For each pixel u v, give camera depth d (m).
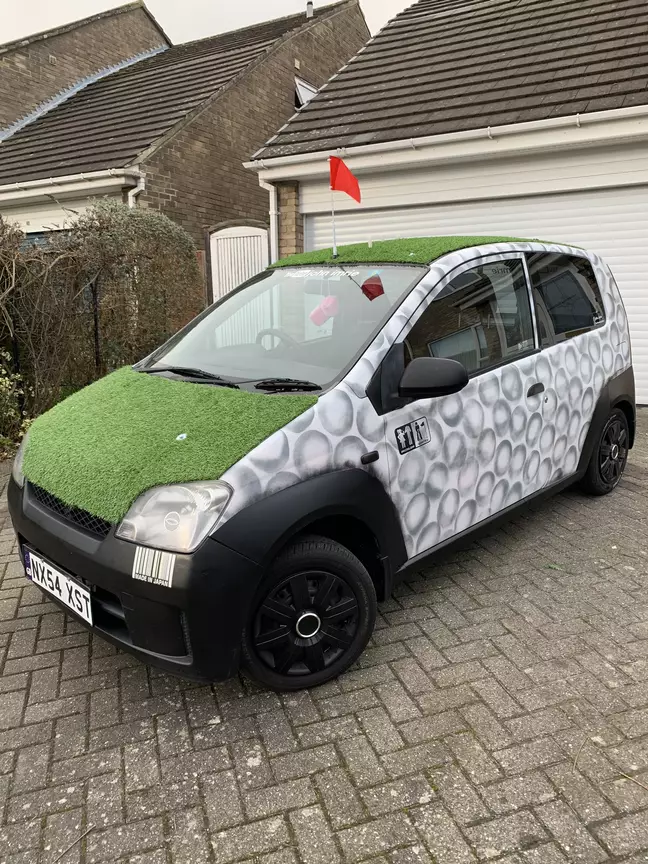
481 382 3.16
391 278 3.16
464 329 3.17
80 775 2.20
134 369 3.43
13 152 12.08
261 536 2.22
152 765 2.24
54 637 3.02
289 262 3.82
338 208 8.90
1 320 6.00
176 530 2.16
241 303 3.66
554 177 7.52
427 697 2.56
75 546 2.36
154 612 2.20
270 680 2.49
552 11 9.78
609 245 7.47
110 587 2.26
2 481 5.17
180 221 10.64
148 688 2.66
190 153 10.72
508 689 2.59
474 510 3.17
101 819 2.02
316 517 2.38
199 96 11.46
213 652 2.23
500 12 10.56
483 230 8.12
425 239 3.66
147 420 2.63
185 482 2.23
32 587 3.50
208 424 2.47
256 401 2.55
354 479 2.49
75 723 2.45
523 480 3.51
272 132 12.88
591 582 3.46
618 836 1.91
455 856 1.86
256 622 2.37
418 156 7.93
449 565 3.69
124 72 15.23
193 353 3.44
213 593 2.16
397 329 2.81
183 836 1.95
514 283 3.59
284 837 1.94
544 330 3.73
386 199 8.52
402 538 2.76
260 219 12.61
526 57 8.77
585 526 4.19
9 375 6.10
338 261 3.54
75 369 6.88
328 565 2.50
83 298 6.74
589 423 4.11
